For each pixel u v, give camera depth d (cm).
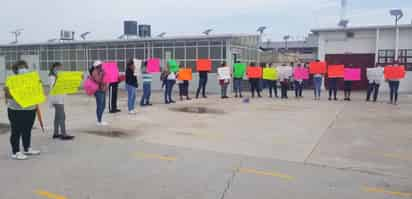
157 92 2039
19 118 602
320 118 1065
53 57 2600
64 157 621
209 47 2059
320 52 2184
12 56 2800
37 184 491
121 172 542
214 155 636
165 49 2186
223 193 462
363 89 2106
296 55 3316
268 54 2894
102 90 930
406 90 2002
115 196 451
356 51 2117
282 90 1681
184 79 1585
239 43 2152
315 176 528
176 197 449
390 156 642
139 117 1070
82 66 2481
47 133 820
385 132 856
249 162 595
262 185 490
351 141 758
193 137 787
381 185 495
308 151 670
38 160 603
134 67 1159
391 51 2036
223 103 1455
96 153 648
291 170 555
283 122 990
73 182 499
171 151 662
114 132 840
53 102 750
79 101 1537
